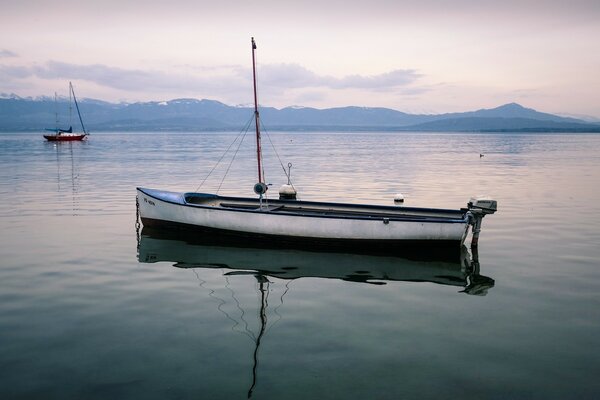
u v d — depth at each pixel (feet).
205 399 29.96
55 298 47.37
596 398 30.14
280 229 68.74
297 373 33.01
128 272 56.49
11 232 76.38
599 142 565.94
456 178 158.51
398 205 81.87
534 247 67.67
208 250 67.21
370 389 31.07
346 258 63.52
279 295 49.01
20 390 30.73
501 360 34.91
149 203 76.23
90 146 405.80
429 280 54.13
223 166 209.77
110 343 37.52
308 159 258.37
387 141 630.33
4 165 203.51
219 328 40.45
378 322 41.88
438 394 30.50
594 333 39.60
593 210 96.07
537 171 183.62
